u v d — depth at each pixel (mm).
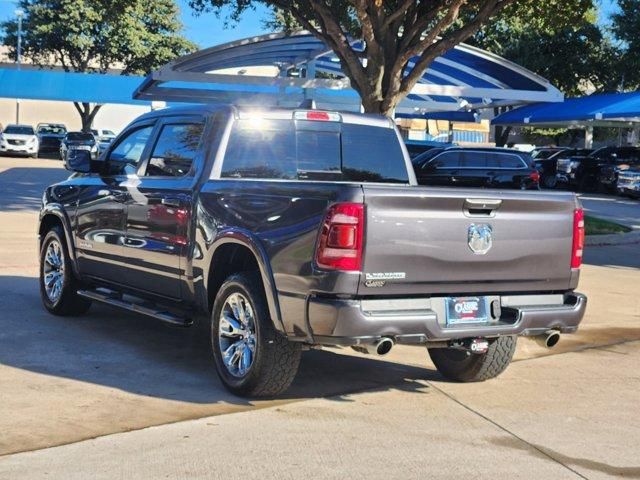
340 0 18906
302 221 5516
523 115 36500
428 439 5344
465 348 5844
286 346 5785
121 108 61125
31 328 7953
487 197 5680
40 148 47625
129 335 7855
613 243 18188
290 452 5008
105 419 5496
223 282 6312
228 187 6195
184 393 6125
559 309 6090
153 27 52812
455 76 27016
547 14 19016
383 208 5352
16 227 15445
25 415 5508
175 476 4594
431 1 17203
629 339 8594
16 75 39938
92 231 7762
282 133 6941
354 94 26797
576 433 5586
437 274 5574
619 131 51594
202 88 28156
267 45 22766
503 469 4875
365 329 5305
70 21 49875
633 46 39938
